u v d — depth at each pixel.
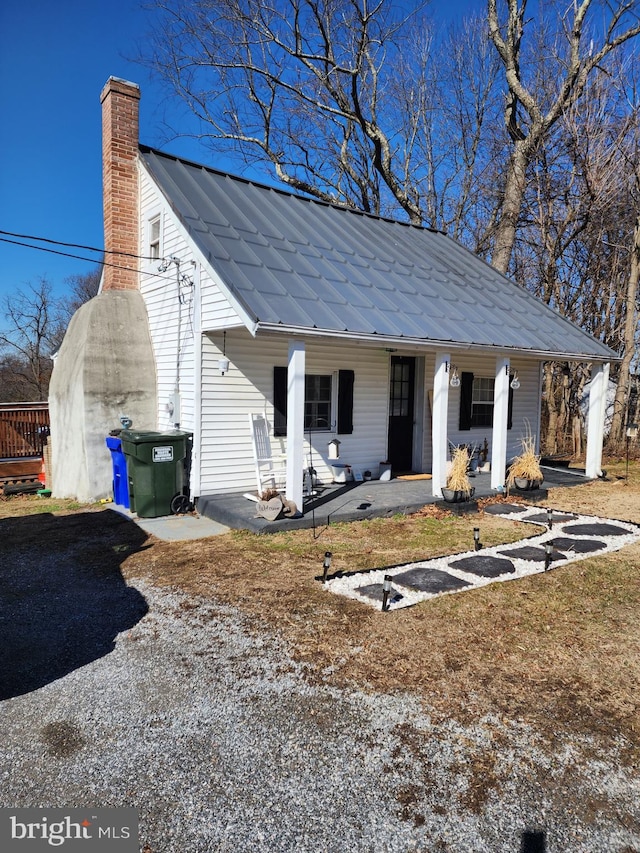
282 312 6.99
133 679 3.66
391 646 4.07
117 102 10.23
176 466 8.43
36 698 3.44
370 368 10.73
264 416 9.25
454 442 12.12
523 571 5.75
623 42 15.35
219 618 4.58
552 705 3.36
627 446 15.19
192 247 8.55
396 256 11.26
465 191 22.66
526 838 2.37
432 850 2.31
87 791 2.65
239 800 2.59
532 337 10.46
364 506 8.24
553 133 16.89
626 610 4.79
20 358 34.66
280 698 3.42
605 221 16.89
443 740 3.02
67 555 6.48
